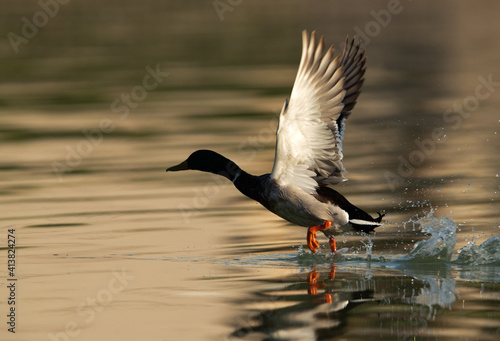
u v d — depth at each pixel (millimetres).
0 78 32156
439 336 6875
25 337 7172
